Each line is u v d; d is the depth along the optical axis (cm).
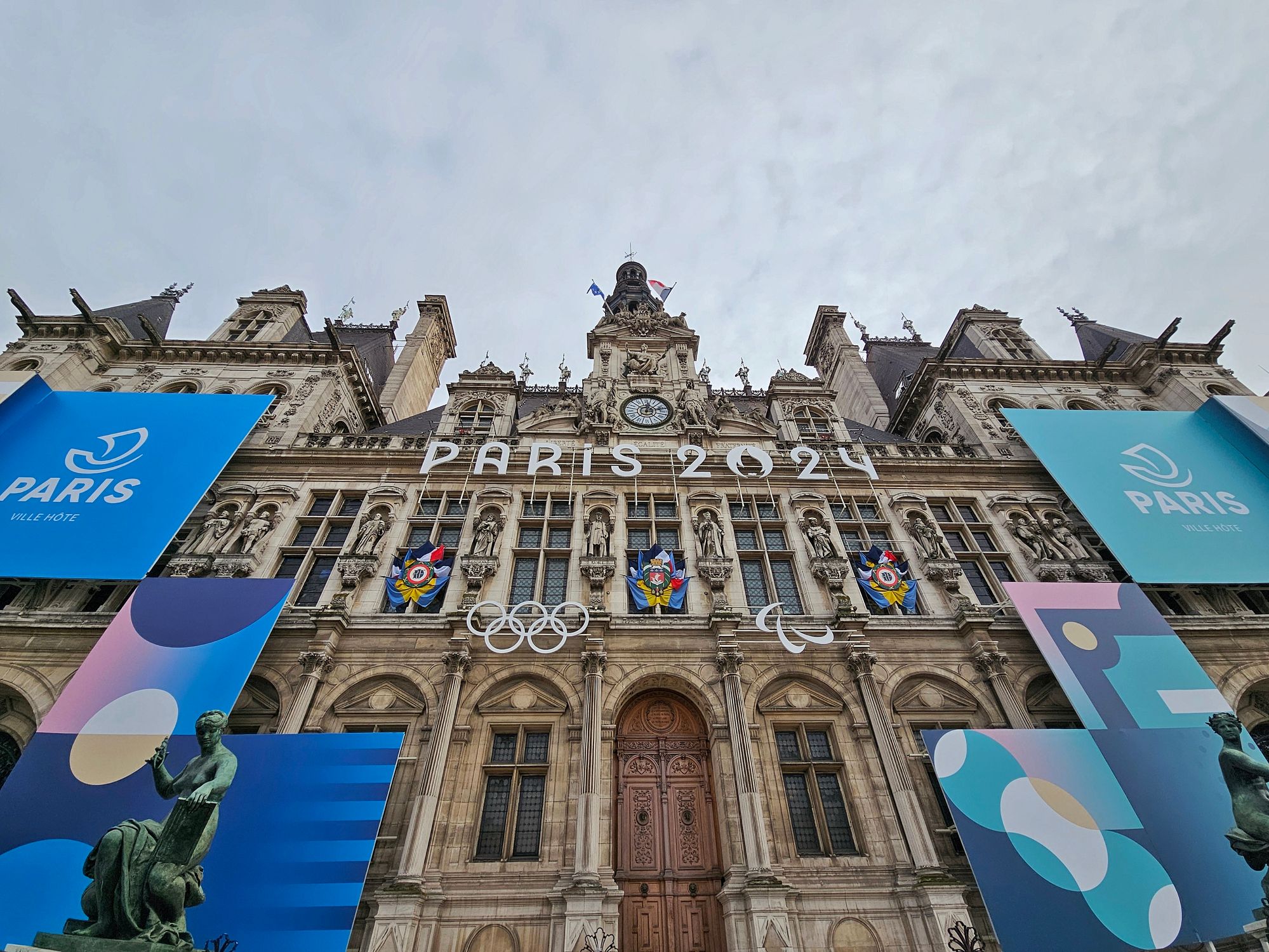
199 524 2136
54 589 1891
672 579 1988
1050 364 3133
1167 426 2484
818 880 1462
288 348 2933
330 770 1393
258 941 1163
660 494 2314
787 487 2386
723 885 1483
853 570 2136
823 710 1762
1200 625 1958
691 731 1791
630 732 1780
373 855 1448
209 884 1216
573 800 1553
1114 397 3033
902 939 1386
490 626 1792
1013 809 1402
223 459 2091
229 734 1575
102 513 1880
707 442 2525
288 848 1275
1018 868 1312
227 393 2755
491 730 1703
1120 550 2038
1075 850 1341
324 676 1722
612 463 2403
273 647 1780
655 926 1466
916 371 3434
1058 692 1859
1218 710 1616
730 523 2227
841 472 2447
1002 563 2261
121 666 1534
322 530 2131
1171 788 1453
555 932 1348
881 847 1529
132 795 1329
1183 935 1240
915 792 1636
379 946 1273
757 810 1508
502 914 1381
